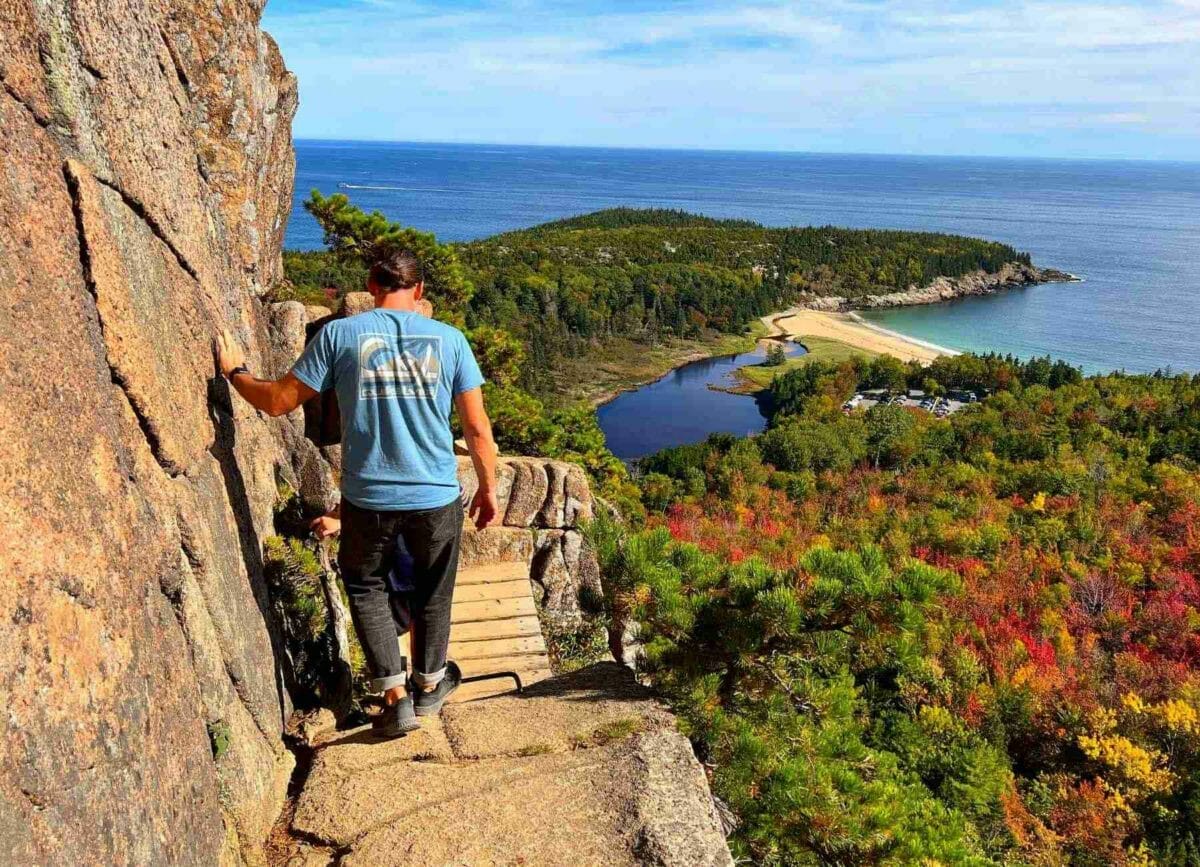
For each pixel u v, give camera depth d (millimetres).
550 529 6289
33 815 1177
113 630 1558
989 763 18641
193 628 2119
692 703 4527
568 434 20109
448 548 2775
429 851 2285
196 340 2617
